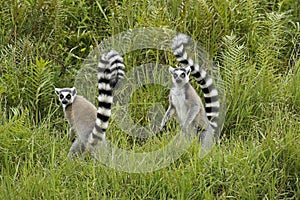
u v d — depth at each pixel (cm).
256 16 1538
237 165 1114
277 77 1381
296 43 1531
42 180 1071
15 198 1041
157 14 1416
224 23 1453
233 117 1293
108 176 1095
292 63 1473
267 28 1502
